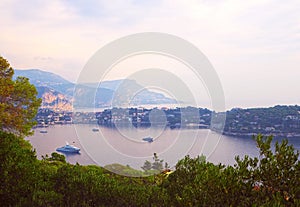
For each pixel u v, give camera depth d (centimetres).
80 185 566
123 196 519
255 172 400
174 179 458
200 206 389
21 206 557
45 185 606
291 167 394
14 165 636
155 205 467
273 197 359
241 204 376
